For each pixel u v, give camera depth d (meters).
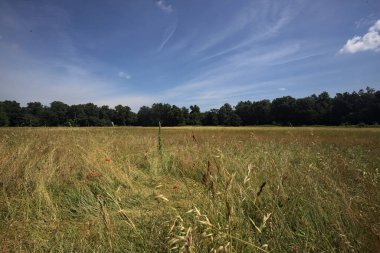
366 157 8.84
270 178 4.62
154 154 7.86
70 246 3.06
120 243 3.16
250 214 3.55
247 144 11.16
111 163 5.95
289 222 3.49
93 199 4.40
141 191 5.00
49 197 4.38
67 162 6.05
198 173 6.01
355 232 3.07
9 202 4.20
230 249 2.52
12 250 2.98
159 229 3.11
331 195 4.00
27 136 9.09
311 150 9.84
